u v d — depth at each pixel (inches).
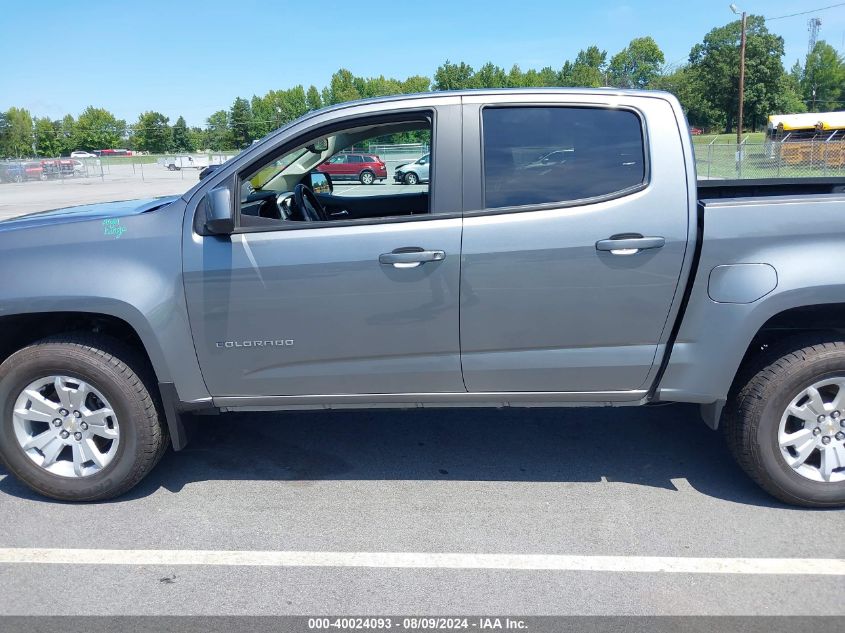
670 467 150.8
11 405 132.4
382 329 128.6
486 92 129.3
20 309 127.3
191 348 130.9
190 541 124.5
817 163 855.7
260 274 126.6
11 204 971.9
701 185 185.2
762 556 117.3
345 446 164.2
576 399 133.2
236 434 171.8
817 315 131.0
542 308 125.8
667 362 128.3
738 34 3043.8
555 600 106.9
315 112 131.3
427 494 140.9
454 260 124.6
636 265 123.1
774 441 127.3
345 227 126.7
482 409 185.6
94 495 135.6
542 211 124.4
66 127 4055.1
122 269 127.3
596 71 4367.6
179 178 1781.5
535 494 140.0
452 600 107.3
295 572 115.0
